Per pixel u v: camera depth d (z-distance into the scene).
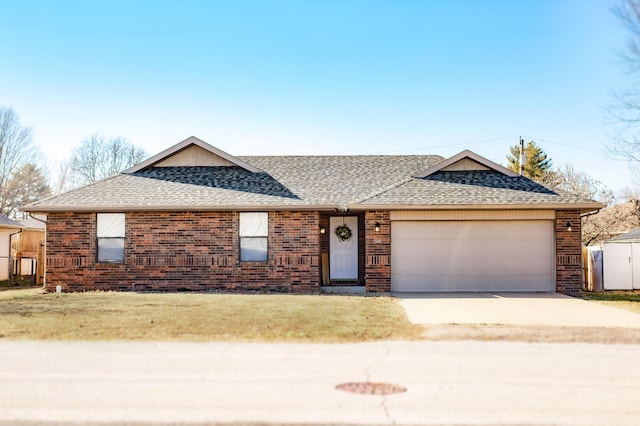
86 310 14.81
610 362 9.44
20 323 12.68
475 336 11.52
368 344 10.72
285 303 16.47
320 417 6.78
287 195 21.41
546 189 21.20
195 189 21.89
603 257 24.36
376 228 20.39
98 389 7.82
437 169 22.72
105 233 20.98
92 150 57.22
